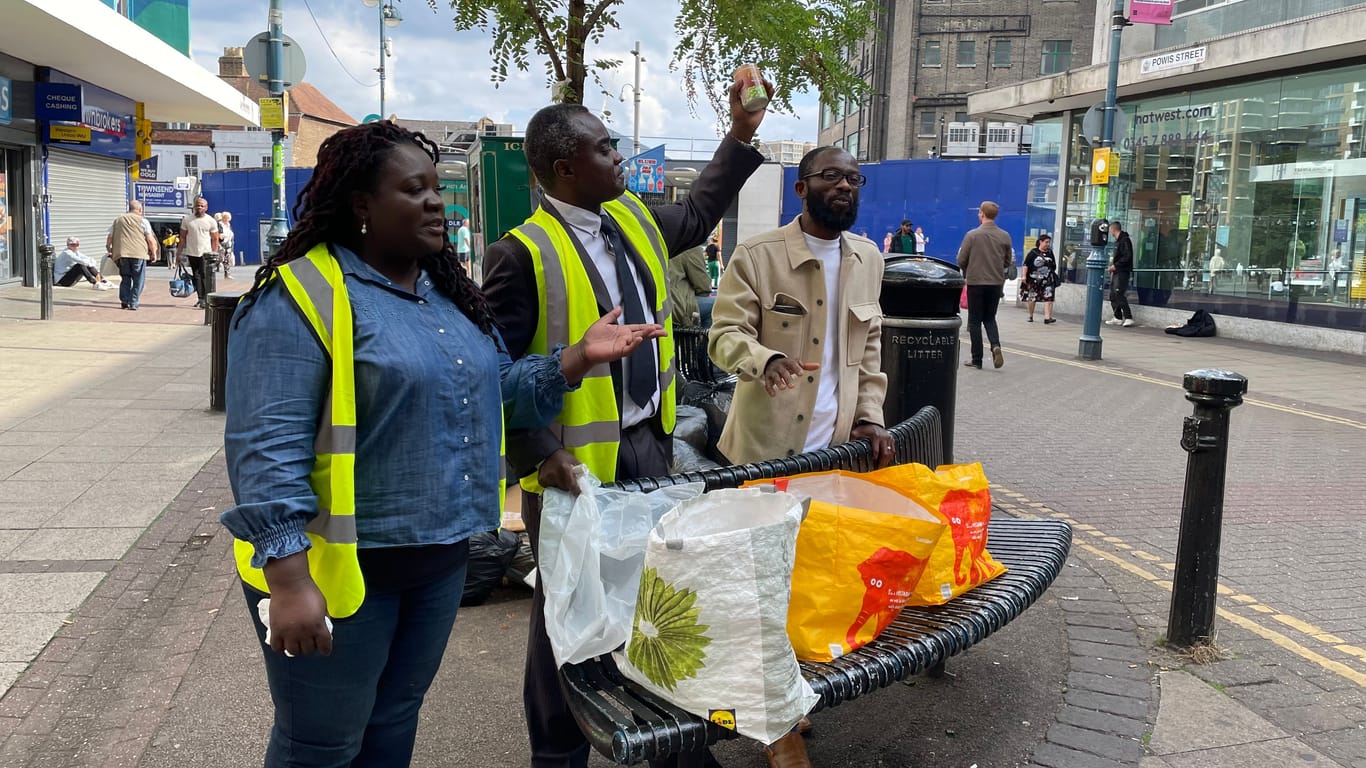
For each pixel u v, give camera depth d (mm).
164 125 56375
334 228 1988
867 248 3531
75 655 3650
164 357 10633
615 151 2631
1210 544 3736
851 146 60344
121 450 6625
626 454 2727
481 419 2104
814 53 6410
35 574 4418
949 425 5000
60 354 10633
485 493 2123
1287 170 15570
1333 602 4434
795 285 3344
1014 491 6398
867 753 3066
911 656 2521
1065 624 4082
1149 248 18656
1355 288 14305
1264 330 15500
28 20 13586
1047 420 8859
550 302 2547
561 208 2633
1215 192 17031
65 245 19578
